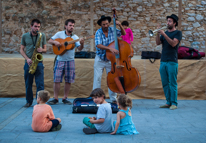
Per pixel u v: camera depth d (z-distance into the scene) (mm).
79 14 9008
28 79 4809
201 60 5695
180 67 5715
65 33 5059
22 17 8867
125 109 3377
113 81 4645
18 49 8922
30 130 3492
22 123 3830
